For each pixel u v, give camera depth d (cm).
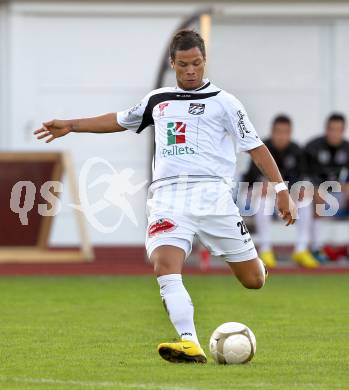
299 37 7331
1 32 7050
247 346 2795
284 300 4506
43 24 7081
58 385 2480
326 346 3170
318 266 6219
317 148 6181
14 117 7044
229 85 7288
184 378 2561
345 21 7344
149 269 6056
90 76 7125
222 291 4875
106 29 7125
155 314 4009
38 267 6191
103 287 5084
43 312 4069
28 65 7069
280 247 7225
